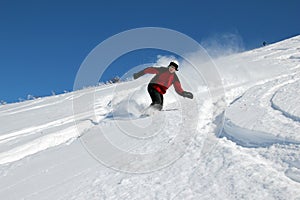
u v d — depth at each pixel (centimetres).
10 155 565
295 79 711
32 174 424
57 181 371
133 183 316
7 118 1052
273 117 423
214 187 273
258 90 632
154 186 299
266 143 351
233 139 390
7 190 379
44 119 899
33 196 339
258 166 295
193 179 297
